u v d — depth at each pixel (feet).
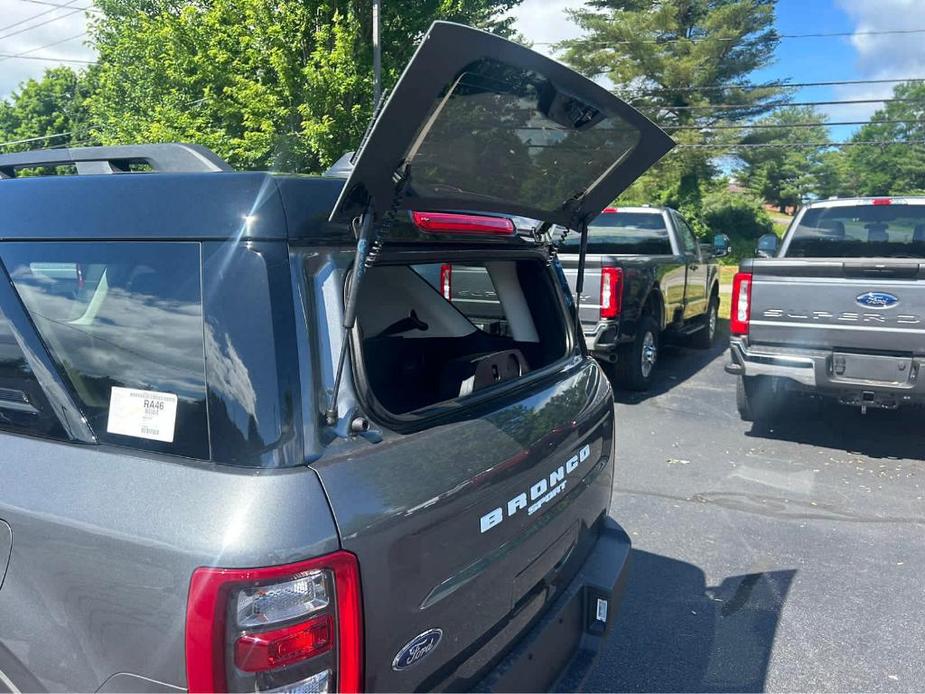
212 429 5.24
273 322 5.22
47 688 5.75
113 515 5.22
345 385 5.51
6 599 5.83
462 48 4.99
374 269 9.98
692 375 29.37
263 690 4.73
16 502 5.71
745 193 162.50
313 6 55.88
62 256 6.19
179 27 61.26
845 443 20.36
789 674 10.10
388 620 5.25
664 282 27.37
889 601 12.02
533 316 9.80
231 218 5.43
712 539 14.37
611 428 9.36
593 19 135.74
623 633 11.10
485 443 6.47
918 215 20.90
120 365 5.77
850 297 18.11
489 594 6.36
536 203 7.82
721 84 133.80
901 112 206.18
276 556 4.70
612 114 6.85
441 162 5.95
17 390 6.36
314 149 54.54
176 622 4.84
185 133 60.08
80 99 149.59
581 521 8.33
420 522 5.46
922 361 17.46
